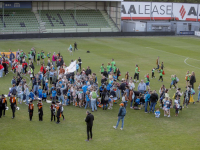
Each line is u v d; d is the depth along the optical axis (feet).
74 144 66.33
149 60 165.07
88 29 259.80
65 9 283.79
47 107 90.33
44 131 72.90
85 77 106.32
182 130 75.56
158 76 131.75
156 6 295.69
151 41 232.94
